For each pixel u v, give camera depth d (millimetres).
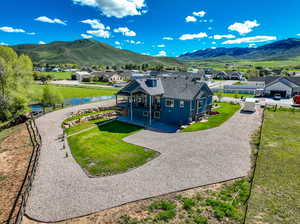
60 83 89375
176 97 26312
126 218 9750
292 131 21781
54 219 9984
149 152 17469
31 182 12898
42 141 20828
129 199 11242
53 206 10883
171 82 29906
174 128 24766
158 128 24922
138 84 27891
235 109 34625
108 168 14867
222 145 18609
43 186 12734
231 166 14617
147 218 9656
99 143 19969
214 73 117688
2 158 17641
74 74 111812
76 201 11227
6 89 30578
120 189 12219
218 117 29156
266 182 12250
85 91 62719
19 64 33281
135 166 15070
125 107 31234
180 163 15281
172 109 27312
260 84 63438
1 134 24422
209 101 31750
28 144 20562
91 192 12008
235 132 22234
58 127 25688
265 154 16172
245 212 9742
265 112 31609
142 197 11383
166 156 16578
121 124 27109
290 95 48188
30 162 16641
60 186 12695
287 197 10758
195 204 10523
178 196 11312
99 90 65312
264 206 10086
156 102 29297
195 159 15883
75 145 19625
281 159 15266
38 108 39312
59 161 16234
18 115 30609
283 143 18406
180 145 18906
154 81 28469
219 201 10688
